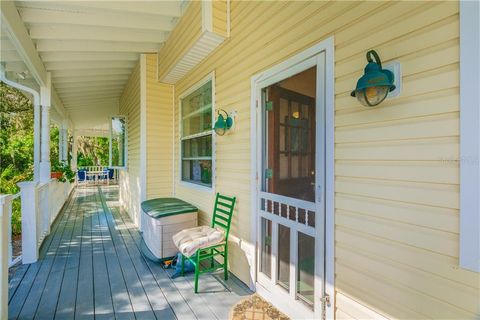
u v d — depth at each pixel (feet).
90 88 20.48
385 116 4.81
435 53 4.18
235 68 9.37
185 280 9.16
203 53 10.83
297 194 6.88
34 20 10.01
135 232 14.97
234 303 7.79
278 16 7.43
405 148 4.54
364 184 5.17
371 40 5.06
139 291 8.38
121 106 22.72
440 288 4.11
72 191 32.68
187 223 10.89
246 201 8.92
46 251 11.85
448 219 4.02
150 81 14.93
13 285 8.66
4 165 21.86
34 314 7.11
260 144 8.24
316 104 6.23
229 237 9.80
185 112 14.16
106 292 8.29
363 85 4.56
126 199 20.75
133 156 17.78
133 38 12.66
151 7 10.76
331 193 5.84
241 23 9.01
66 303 7.65
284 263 7.39
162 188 15.31
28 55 10.55
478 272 3.71
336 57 5.74
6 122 27.63
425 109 4.28
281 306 7.39
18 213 15.39
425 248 4.29
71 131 37.35
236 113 9.37
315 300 6.26
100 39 12.03
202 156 12.21
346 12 5.55
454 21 3.98
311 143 6.44
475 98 3.72
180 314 7.20
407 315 4.50
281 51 7.32
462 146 3.86
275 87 7.66
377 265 4.95
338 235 5.70
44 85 14.43
